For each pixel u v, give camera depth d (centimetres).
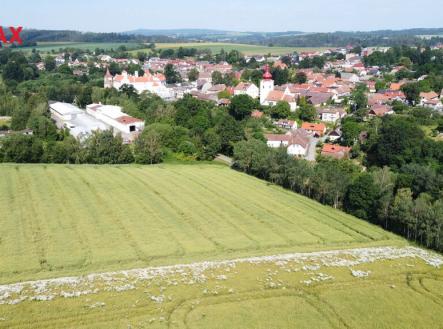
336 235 9812
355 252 8900
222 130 17325
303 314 6600
